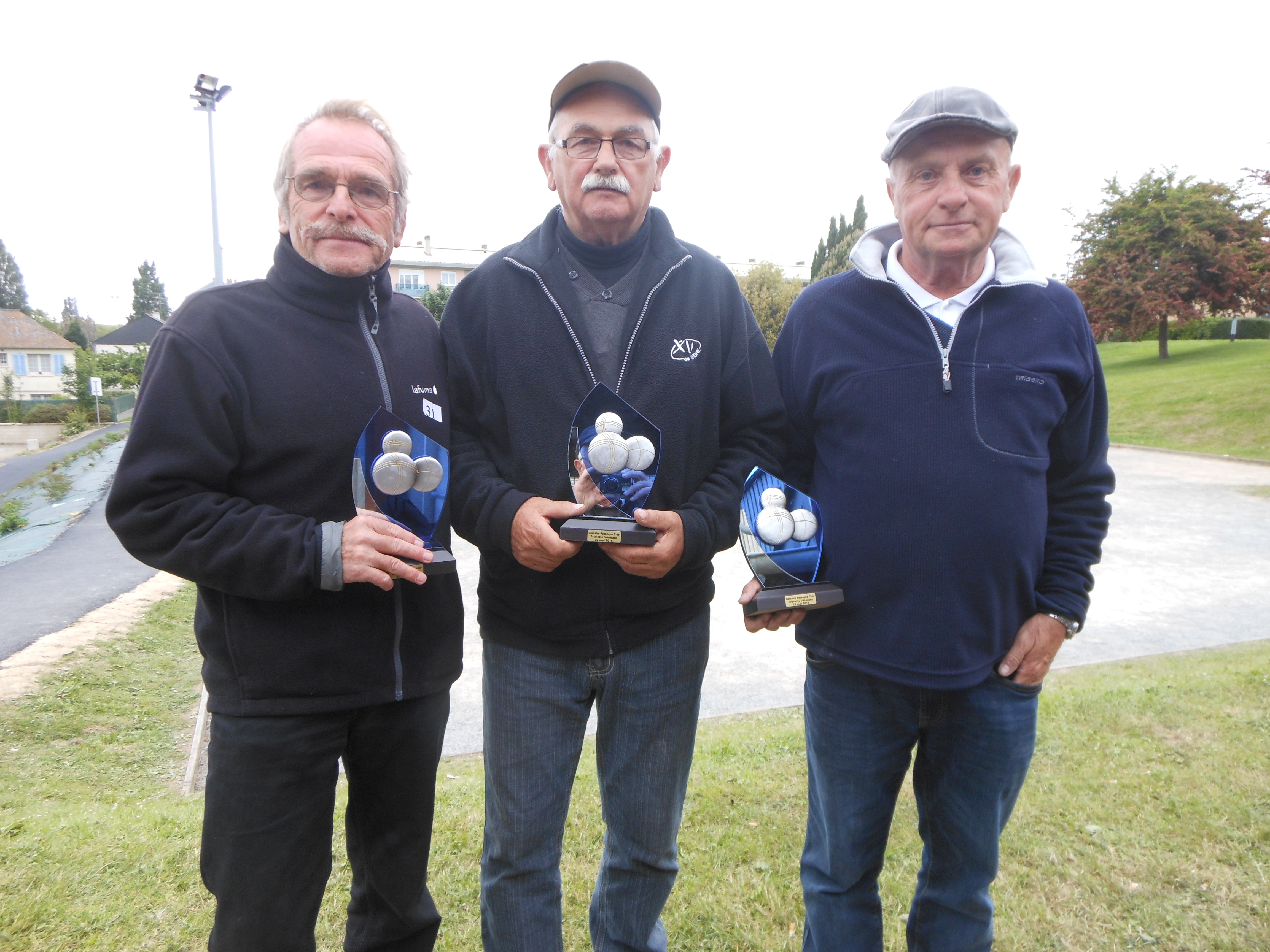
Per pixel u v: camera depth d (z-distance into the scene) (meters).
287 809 1.56
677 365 1.80
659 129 1.81
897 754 1.81
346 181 1.60
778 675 5.24
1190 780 2.93
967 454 1.65
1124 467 14.84
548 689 1.79
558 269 1.82
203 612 1.58
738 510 1.84
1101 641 5.71
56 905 2.25
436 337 1.88
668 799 1.86
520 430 1.78
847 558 1.74
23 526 12.33
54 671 5.18
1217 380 20.62
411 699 1.70
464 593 7.57
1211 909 2.24
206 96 15.48
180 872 2.44
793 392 1.92
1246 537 9.39
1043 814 2.72
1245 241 25.69
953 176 1.67
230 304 1.57
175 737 4.47
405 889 1.80
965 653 1.66
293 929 1.58
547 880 1.81
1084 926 2.19
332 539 1.46
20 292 80.75
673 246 1.87
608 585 1.76
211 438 1.50
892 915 2.25
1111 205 28.11
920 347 1.71
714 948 2.15
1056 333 1.72
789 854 2.55
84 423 31.14
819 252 45.72
